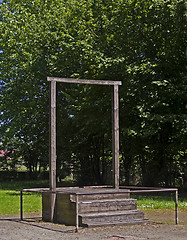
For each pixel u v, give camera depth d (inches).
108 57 921.5
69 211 440.8
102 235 363.3
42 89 1142.3
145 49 949.8
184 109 903.1
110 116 917.8
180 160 1046.4
